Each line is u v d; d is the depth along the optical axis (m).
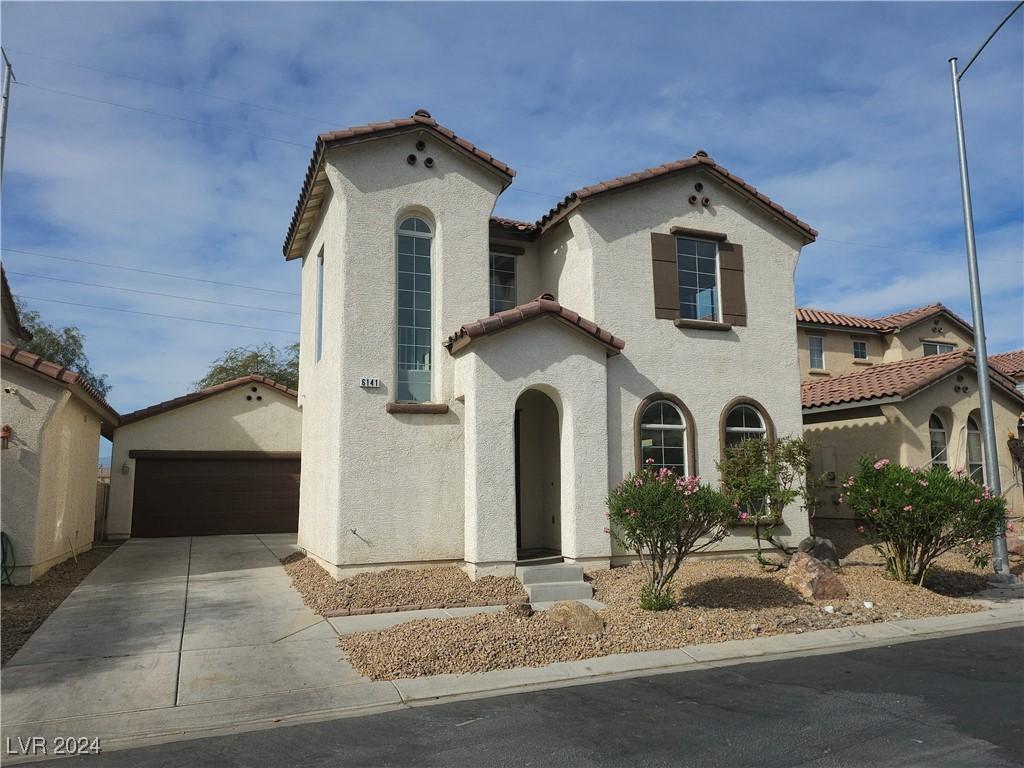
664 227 14.39
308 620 9.78
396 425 12.27
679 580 11.84
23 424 11.49
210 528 19.92
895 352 27.08
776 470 13.07
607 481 12.71
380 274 12.56
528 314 12.20
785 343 15.12
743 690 7.24
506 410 12.07
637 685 7.50
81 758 5.74
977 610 11.05
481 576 11.54
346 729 6.32
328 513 12.36
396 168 12.92
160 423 19.77
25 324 29.53
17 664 7.89
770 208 15.16
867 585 11.78
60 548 13.60
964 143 14.68
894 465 12.84
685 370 14.09
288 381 37.47
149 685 7.32
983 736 5.91
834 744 5.77
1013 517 17.16
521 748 5.80
